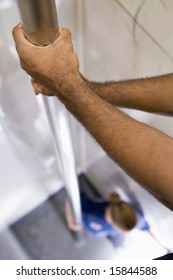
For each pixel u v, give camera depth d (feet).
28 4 1.14
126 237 3.99
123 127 1.45
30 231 4.94
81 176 4.91
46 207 4.99
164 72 1.90
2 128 2.88
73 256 4.85
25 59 1.38
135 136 1.44
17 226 4.95
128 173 1.48
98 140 1.49
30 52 1.35
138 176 1.44
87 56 2.58
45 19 1.20
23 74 2.42
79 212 4.06
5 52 2.18
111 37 2.13
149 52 1.90
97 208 4.31
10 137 3.07
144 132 1.45
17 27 1.34
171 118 2.12
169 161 1.39
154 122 2.36
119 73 2.35
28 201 4.68
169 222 2.76
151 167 1.40
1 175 3.71
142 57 1.99
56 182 4.61
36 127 3.11
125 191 3.91
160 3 1.60
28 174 3.99
